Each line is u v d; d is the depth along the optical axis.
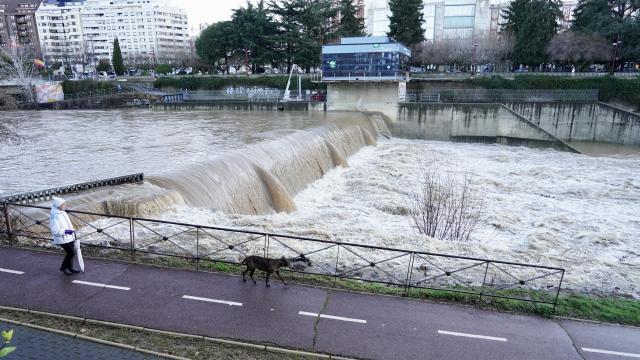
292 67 78.50
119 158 29.14
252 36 84.38
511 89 66.50
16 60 78.12
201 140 35.88
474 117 55.28
